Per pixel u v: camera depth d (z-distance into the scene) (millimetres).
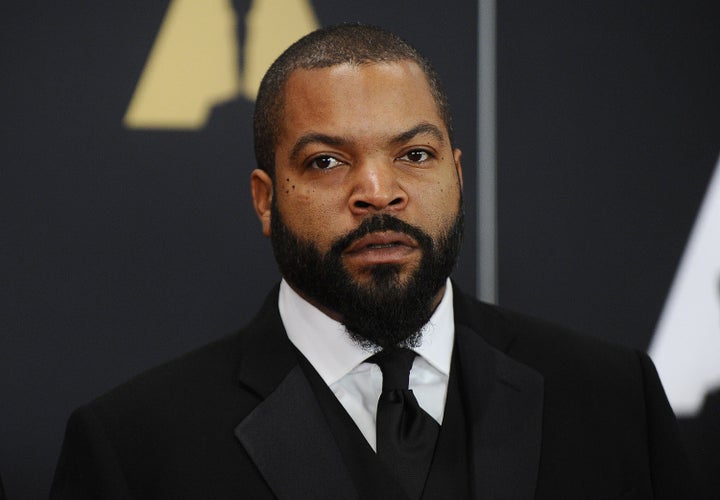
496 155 6906
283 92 4004
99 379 6500
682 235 7066
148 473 3992
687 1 7109
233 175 6664
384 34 4043
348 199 3834
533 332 4566
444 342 4172
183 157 6613
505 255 6902
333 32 4055
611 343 4668
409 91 3910
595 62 7023
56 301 6465
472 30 6895
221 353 4391
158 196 6586
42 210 6457
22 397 6422
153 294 6574
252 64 6684
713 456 7066
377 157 3838
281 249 4039
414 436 4004
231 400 4141
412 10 6836
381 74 3889
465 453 4035
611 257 7008
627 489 4180
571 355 4473
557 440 4156
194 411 4109
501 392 4180
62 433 6457
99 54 6531
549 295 6938
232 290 6648
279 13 6711
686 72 7098
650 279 7039
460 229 4043
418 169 3902
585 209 6988
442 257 3902
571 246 6969
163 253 6582
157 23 6598
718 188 7098
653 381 4535
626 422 4328
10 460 6402
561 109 6980
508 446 4035
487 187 6895
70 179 6488
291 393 4059
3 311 6402
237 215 6660
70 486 4070
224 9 6664
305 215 3898
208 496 3918
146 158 6574
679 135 7082
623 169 7023
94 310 6508
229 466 3971
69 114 6488
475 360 4211
